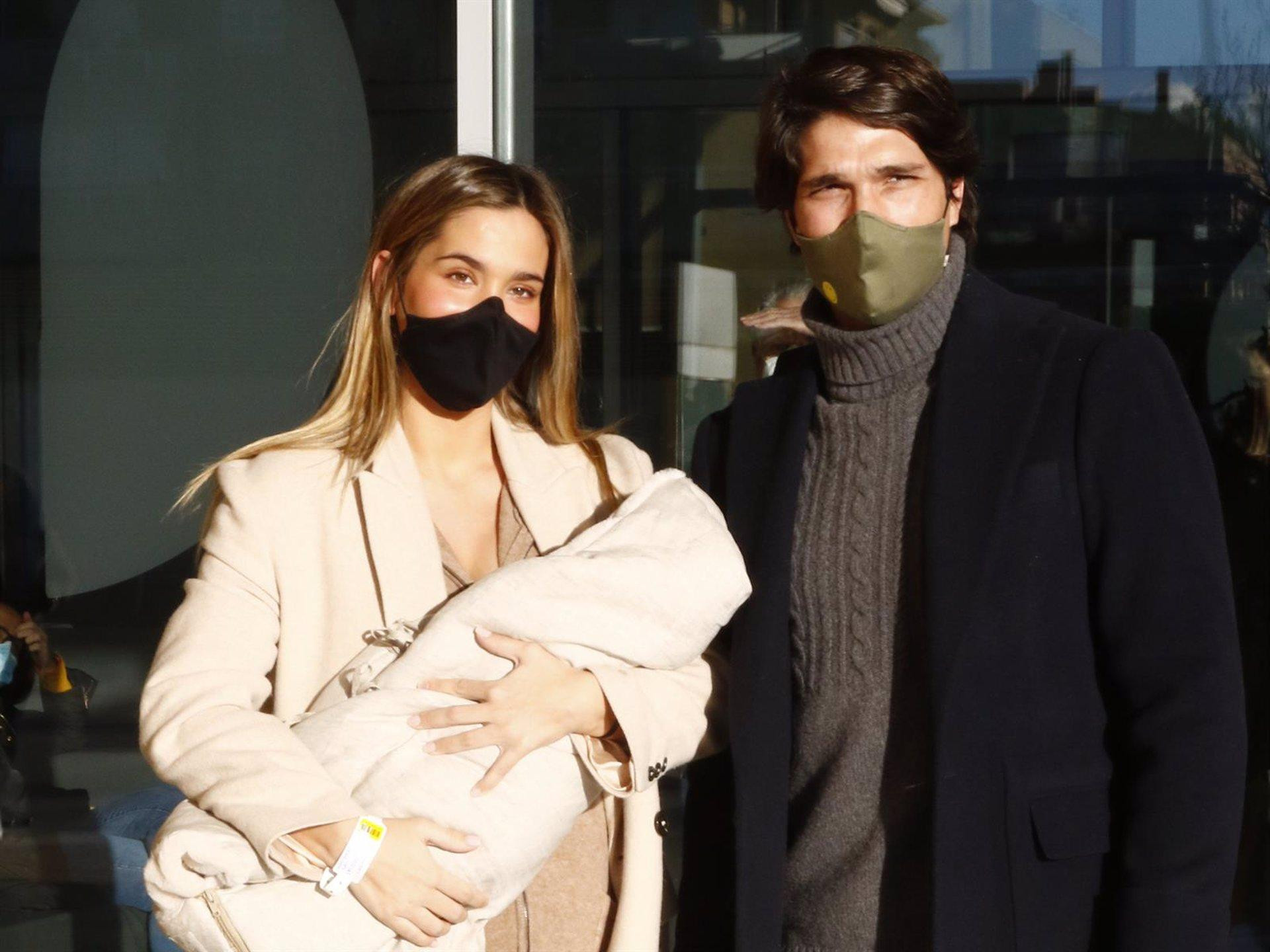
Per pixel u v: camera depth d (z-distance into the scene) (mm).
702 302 2848
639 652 1755
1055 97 2760
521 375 2078
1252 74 2715
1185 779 1558
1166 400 1665
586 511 2004
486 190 1854
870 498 1788
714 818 1983
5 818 2924
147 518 2945
